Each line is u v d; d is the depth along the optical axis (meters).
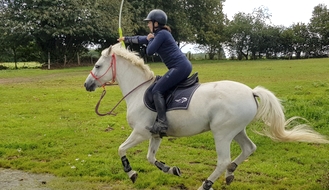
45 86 16.80
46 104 11.95
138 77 5.28
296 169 5.79
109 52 5.35
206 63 35.69
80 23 30.34
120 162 6.21
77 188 5.21
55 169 5.96
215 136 4.69
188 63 4.92
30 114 10.47
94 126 8.90
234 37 47.81
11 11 28.94
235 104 4.58
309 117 8.49
